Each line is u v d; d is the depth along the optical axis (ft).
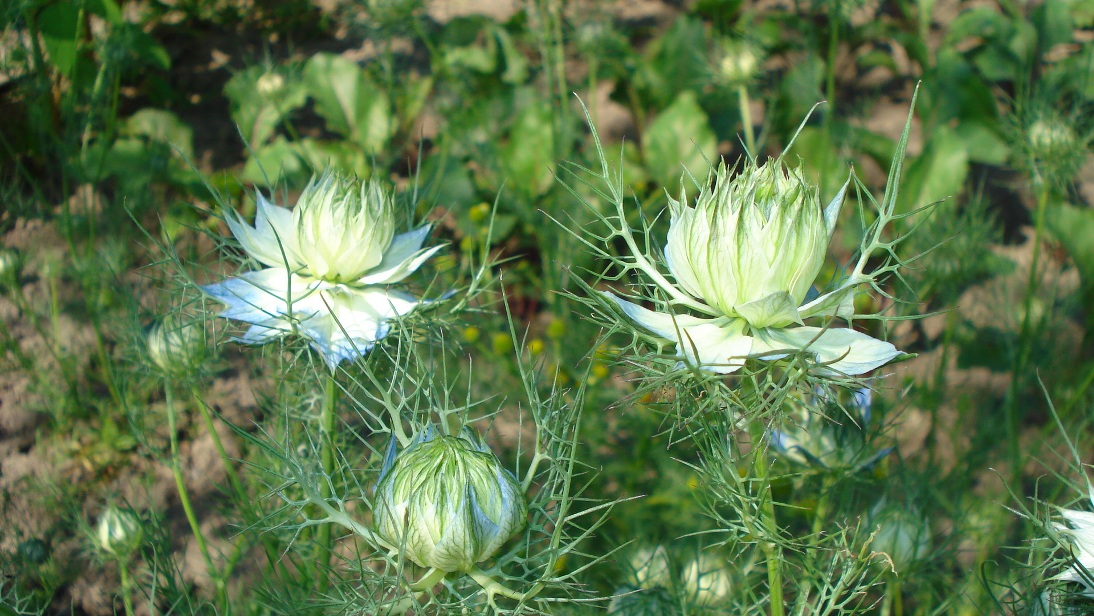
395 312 0.68
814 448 0.72
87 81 1.35
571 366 1.07
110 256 1.08
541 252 1.27
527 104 1.37
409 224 0.77
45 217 1.24
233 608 0.85
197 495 1.02
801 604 0.68
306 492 0.62
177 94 1.45
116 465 1.04
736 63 1.16
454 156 1.28
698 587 0.77
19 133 1.32
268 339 0.69
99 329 1.05
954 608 0.83
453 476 0.57
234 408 1.08
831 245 1.18
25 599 0.83
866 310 1.08
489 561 0.60
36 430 1.07
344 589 0.67
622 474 0.99
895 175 0.60
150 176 1.25
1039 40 1.45
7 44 1.23
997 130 1.31
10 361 1.13
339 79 1.37
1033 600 0.65
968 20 1.48
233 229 0.73
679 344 0.57
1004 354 1.08
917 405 1.01
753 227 0.59
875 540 0.76
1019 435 1.08
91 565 0.89
